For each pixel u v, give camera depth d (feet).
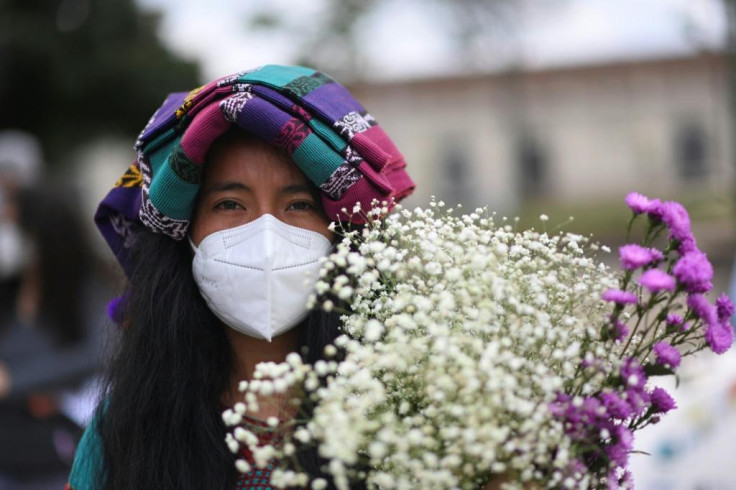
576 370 4.61
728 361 9.68
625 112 82.38
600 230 54.95
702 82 80.59
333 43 39.45
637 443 9.66
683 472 9.40
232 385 5.75
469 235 4.75
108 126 56.34
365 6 39.06
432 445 4.25
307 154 5.28
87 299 10.07
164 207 5.42
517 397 4.37
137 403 5.63
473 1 46.50
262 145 5.44
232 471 5.44
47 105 54.95
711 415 9.48
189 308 5.74
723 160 78.79
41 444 9.37
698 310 4.50
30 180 9.97
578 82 83.20
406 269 4.81
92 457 5.84
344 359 5.44
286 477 4.43
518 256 5.01
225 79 5.42
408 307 4.55
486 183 83.92
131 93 54.34
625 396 4.50
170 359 5.66
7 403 9.39
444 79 84.28
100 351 6.35
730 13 20.57
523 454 4.38
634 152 82.07
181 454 5.52
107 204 6.04
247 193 5.48
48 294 9.82
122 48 54.08
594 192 82.89
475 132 84.23
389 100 85.20
